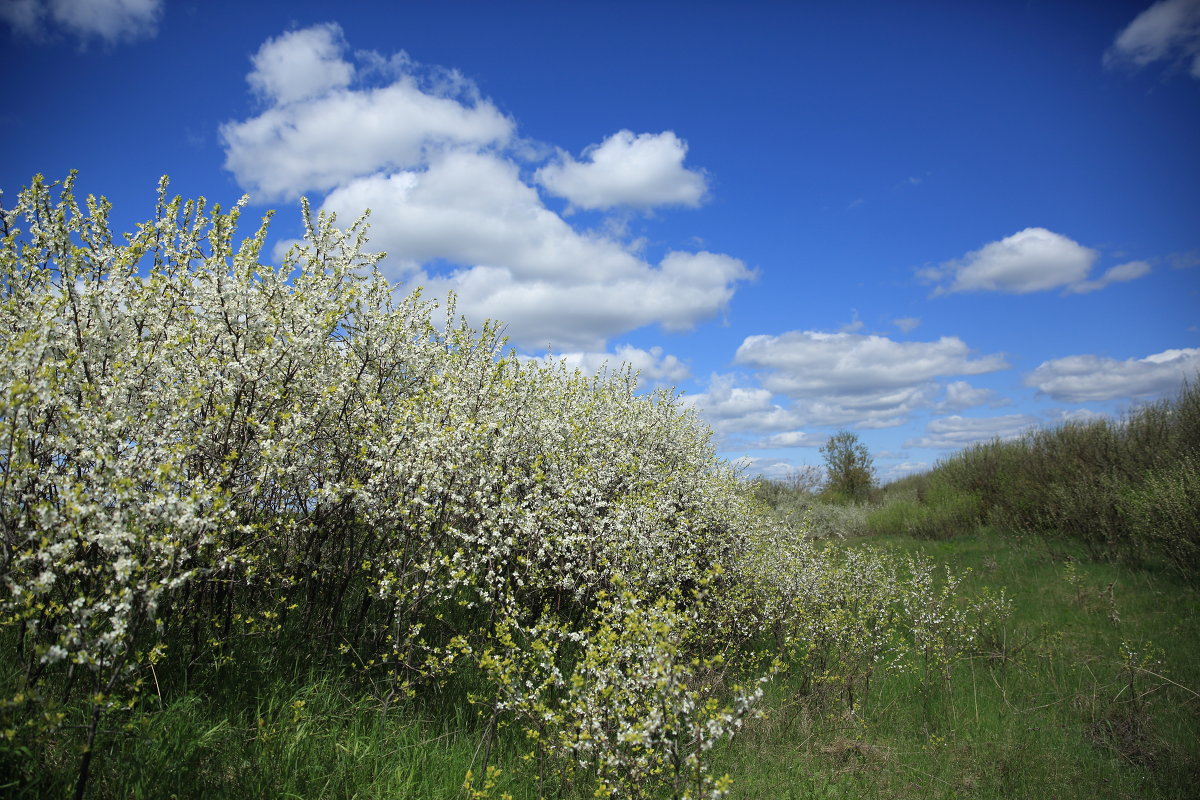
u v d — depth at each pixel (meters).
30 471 4.04
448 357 8.20
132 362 5.07
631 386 12.87
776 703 7.91
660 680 4.45
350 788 4.81
